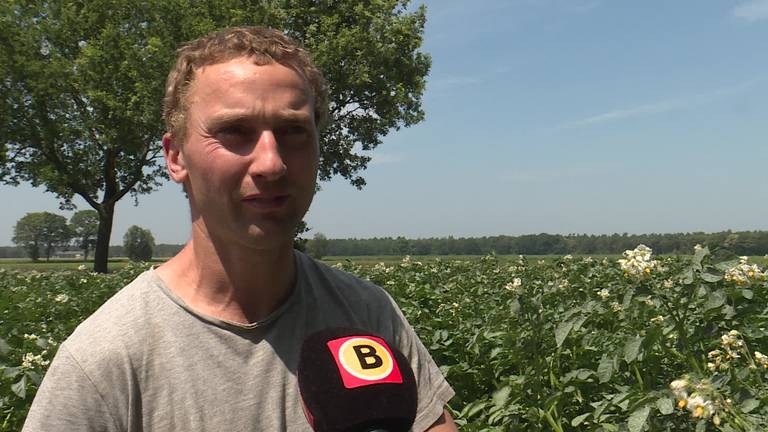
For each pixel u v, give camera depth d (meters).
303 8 34.53
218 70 1.77
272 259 1.82
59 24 37.50
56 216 136.25
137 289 1.86
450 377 6.09
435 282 12.62
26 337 7.02
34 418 1.68
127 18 36.41
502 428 4.60
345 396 1.57
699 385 3.19
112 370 1.71
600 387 5.01
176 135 1.86
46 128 37.09
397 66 35.84
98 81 34.97
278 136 1.77
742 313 4.37
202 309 1.84
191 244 1.89
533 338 5.05
